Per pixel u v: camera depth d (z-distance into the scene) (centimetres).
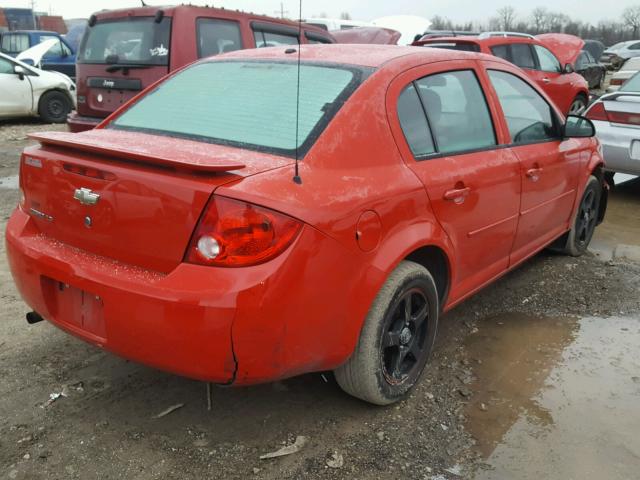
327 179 244
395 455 259
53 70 1566
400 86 294
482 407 295
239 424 275
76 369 313
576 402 303
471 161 323
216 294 215
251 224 217
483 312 402
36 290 264
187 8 655
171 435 266
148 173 230
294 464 251
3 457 248
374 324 263
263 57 328
